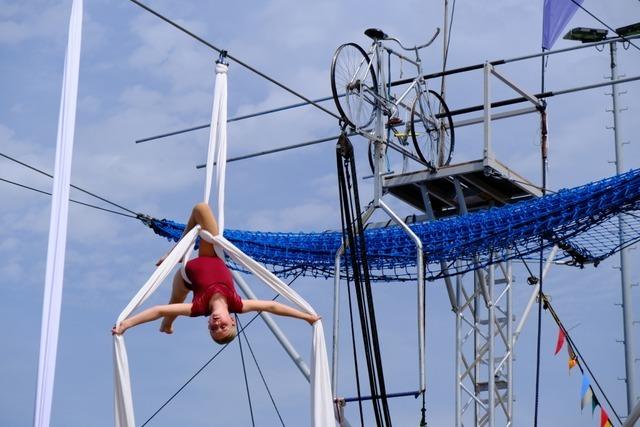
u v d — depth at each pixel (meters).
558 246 20.25
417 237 18.69
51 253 10.87
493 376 21.27
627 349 27.81
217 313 12.48
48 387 10.52
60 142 11.17
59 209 11.01
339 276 19.27
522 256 19.47
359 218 15.22
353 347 15.53
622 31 23.67
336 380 18.75
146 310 12.33
